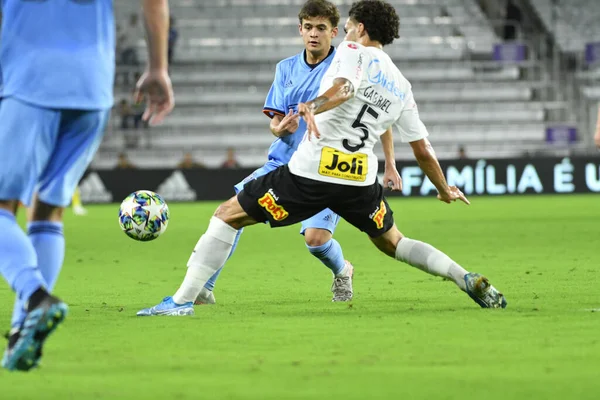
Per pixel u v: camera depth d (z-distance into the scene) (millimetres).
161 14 15711
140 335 19188
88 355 16797
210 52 114938
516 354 16500
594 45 110188
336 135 22016
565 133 107562
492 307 23234
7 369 15242
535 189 96938
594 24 118875
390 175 25609
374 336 18734
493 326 19922
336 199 22328
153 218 26094
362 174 22266
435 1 122062
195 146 106625
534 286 28703
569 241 47531
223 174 95438
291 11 121500
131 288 30062
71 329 20094
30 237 16734
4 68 16047
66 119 16188
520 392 13445
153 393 13555
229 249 22875
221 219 22672
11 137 15695
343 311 23172
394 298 26203
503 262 37281
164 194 95250
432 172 23656
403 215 71562
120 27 113188
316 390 13648
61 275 34375
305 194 22125
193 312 22875
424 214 72562
